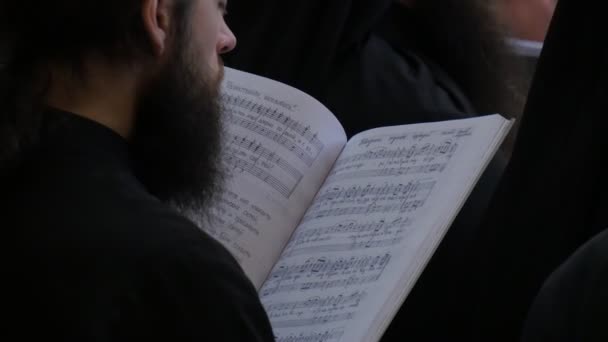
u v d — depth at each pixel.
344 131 5.03
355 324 4.02
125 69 3.41
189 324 3.04
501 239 4.39
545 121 4.29
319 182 4.72
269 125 4.77
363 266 4.23
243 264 4.50
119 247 3.08
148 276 3.06
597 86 4.16
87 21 3.31
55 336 3.01
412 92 5.22
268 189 4.64
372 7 5.36
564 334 3.17
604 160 4.20
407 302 4.79
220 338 3.06
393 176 4.49
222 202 4.59
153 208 3.21
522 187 4.34
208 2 3.75
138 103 3.51
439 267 4.77
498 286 4.40
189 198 3.75
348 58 5.35
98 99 3.40
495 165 5.01
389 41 5.55
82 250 3.08
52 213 3.16
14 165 3.24
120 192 3.22
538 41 6.70
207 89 3.74
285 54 5.35
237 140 4.74
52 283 3.06
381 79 5.27
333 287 4.23
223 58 5.46
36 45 3.31
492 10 5.71
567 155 4.23
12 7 3.30
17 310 3.05
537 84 4.29
